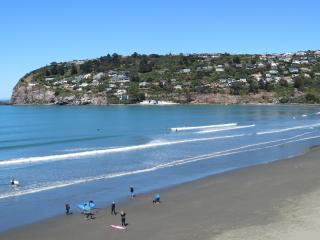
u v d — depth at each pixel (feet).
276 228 85.25
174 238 82.33
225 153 193.47
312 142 229.25
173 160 175.63
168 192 120.26
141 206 106.11
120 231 87.61
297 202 104.06
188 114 534.37
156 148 213.05
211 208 102.22
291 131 295.28
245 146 216.74
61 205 108.78
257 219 91.76
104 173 149.89
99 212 101.65
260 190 118.42
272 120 417.69
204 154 191.11
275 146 215.51
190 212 99.50
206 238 81.46
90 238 84.43
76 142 256.11
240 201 107.55
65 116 523.29
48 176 145.59
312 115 483.92
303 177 133.49
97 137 282.97
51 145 242.17
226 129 320.70
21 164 169.78
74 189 125.80
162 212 100.32
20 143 253.65
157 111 605.31
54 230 89.76
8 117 510.58
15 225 93.45
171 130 325.21
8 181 137.80
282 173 141.18
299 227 85.35
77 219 96.63
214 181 132.87
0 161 175.01
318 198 107.04
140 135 291.99
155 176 143.64
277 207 100.32
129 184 131.85
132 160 176.65
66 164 169.07
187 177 141.28
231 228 86.63
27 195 119.14
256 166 156.25
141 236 84.28
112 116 513.86
